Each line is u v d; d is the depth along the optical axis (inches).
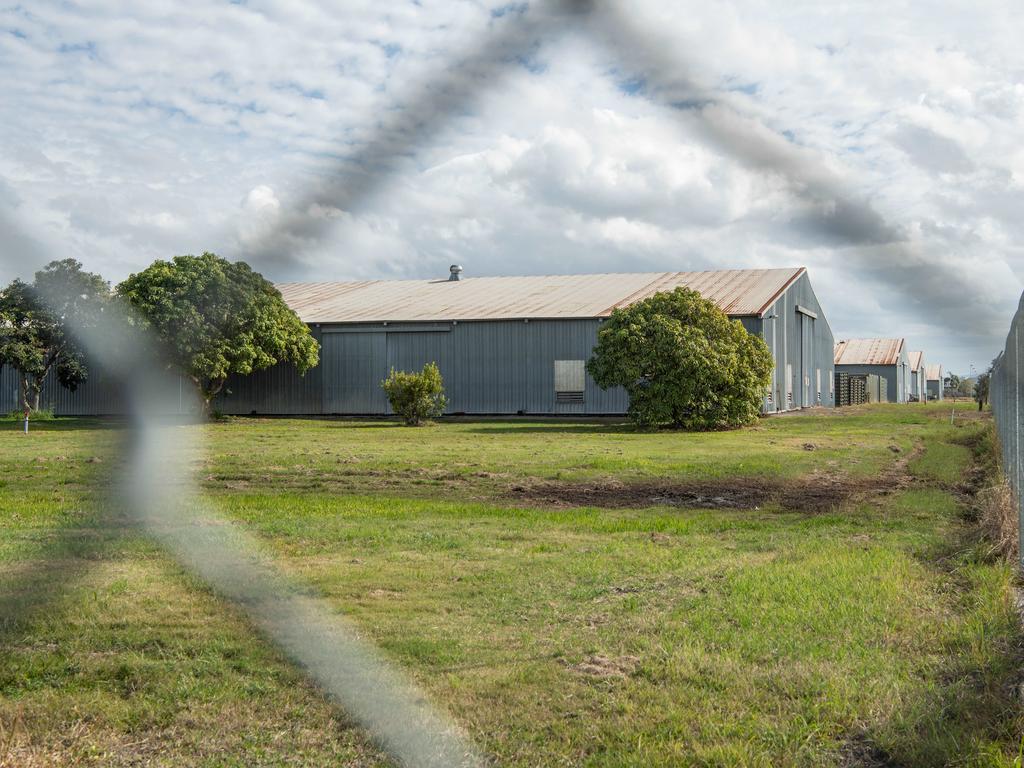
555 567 345.1
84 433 1187.3
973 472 719.1
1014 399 397.7
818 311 2151.8
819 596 287.9
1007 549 339.9
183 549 376.8
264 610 281.3
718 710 197.9
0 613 274.8
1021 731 176.2
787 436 1129.4
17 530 423.2
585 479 656.4
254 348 1542.8
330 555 369.4
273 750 183.8
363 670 225.9
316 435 1155.3
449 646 244.5
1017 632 241.8
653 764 171.8
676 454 856.3
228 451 887.7
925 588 302.0
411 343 1752.0
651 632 256.5
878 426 1337.4
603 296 1809.8
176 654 240.5
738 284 1830.7
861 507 516.4
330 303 1948.8
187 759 179.8
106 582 314.3
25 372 1556.3
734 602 284.2
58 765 176.6
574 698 207.6
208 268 1486.2
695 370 1254.3
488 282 2063.2
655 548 385.1
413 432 1226.0
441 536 415.2
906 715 189.9
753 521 468.1
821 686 207.5
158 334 1466.5
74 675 224.8
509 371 1700.3
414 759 177.9
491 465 746.8
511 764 175.3
